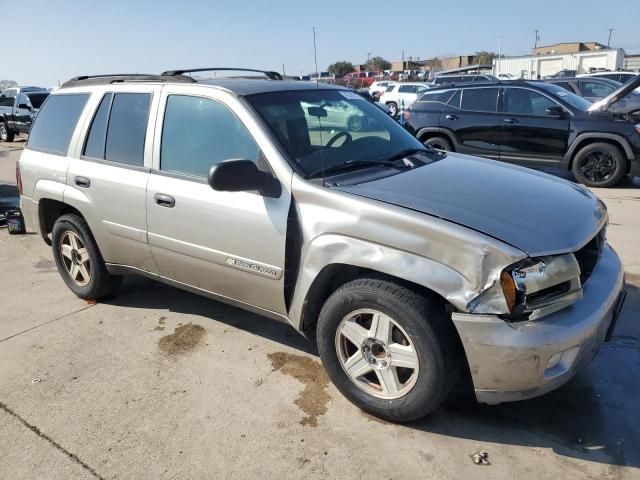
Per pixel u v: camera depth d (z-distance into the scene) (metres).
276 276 3.12
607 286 2.85
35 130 4.83
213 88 3.48
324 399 3.17
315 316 3.21
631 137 8.17
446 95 9.90
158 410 3.12
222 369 3.52
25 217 4.90
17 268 5.65
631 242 5.61
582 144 8.62
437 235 2.56
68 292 4.91
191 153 3.52
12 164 13.57
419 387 2.71
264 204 3.11
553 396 3.12
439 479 2.54
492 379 2.54
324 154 3.29
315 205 2.95
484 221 2.62
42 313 4.47
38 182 4.57
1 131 19.94
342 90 4.09
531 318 2.48
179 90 3.65
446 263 2.55
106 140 4.07
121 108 4.01
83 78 4.63
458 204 2.78
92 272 4.42
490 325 2.46
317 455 2.72
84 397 3.27
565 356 2.55
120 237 3.98
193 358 3.67
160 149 3.68
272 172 3.12
